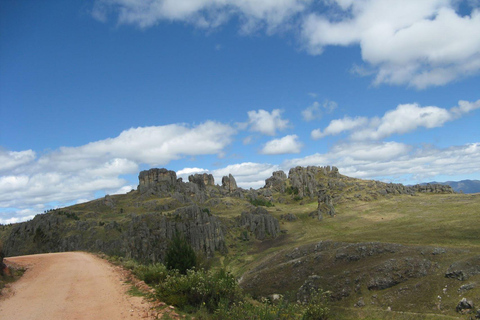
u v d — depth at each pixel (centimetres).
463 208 15750
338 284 6675
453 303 4756
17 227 16675
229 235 17050
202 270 1994
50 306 1545
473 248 6425
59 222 16750
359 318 5416
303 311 1673
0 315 1411
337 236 12700
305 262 8306
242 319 1377
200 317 1366
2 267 2447
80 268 2962
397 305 5403
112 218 18525
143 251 13412
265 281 8281
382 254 7256
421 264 6222
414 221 14562
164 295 1591
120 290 1845
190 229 15050
